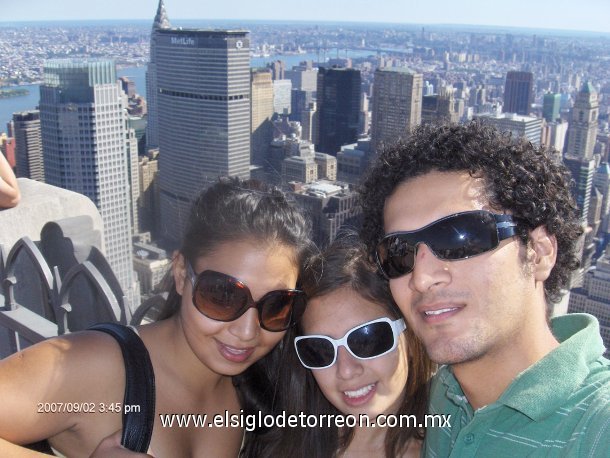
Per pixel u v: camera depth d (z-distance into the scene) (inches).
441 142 24.5
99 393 25.5
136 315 41.6
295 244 27.3
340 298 30.0
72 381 24.8
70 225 53.7
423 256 23.7
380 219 27.1
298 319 29.0
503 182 23.1
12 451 22.0
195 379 28.8
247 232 26.2
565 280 25.6
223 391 31.4
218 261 26.4
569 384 22.1
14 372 23.8
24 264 56.2
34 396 23.8
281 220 27.0
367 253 28.9
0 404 22.9
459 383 26.5
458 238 22.9
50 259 55.3
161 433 27.5
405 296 25.1
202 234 26.9
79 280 49.7
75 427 25.6
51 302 47.3
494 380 24.3
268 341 27.9
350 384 30.4
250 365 30.1
